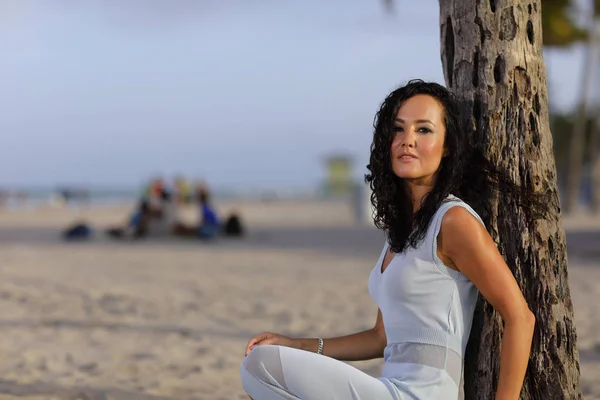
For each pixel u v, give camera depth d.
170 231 17.33
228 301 8.06
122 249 14.72
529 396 2.68
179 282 9.60
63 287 8.87
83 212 36.56
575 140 27.27
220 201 60.53
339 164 66.25
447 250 2.36
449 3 2.75
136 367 5.00
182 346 5.83
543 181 2.67
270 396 2.47
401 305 2.43
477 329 2.69
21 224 25.36
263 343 2.84
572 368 2.70
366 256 13.13
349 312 7.42
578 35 17.27
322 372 2.43
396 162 2.45
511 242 2.65
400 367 2.44
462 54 2.71
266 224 24.33
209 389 4.46
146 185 17.81
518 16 2.65
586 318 6.93
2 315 7.06
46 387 4.44
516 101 2.65
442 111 2.44
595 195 30.34
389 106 2.48
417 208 2.49
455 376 2.41
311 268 11.28
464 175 2.58
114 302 7.86
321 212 35.47
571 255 12.59
